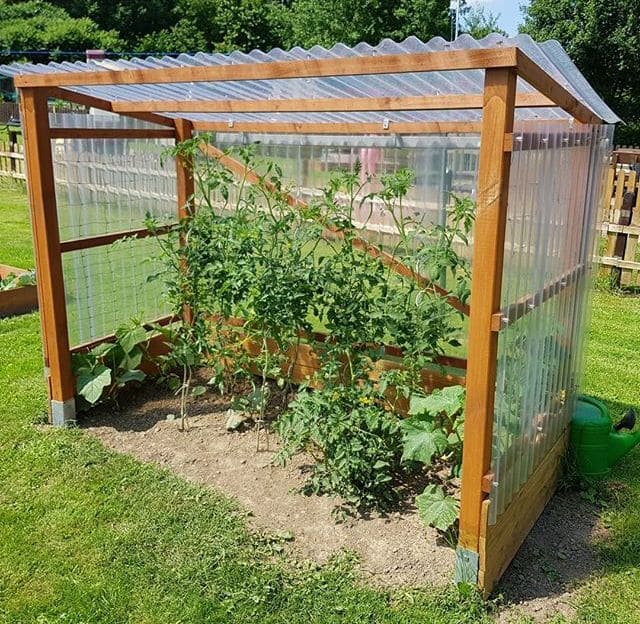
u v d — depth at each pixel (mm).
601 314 7457
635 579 3055
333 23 28844
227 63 3803
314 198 4457
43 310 4293
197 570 3031
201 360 4766
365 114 4676
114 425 4492
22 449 4102
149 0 39031
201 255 4238
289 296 3822
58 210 4430
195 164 4730
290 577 2998
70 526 3354
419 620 2732
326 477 3674
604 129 3896
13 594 2883
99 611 2785
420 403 3508
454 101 3445
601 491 3816
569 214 3408
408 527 3352
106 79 3498
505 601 2877
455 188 4543
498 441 2770
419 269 4277
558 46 2900
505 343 2709
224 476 3852
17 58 30547
